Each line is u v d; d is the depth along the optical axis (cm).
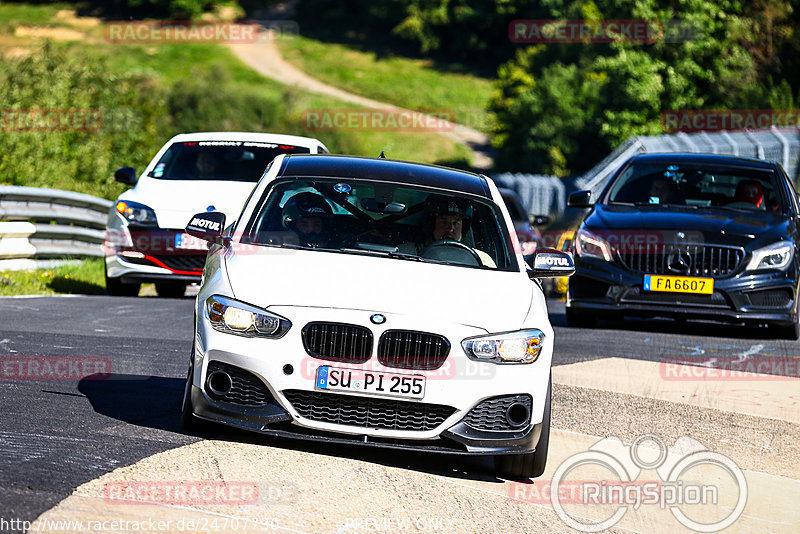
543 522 1608
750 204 3838
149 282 4003
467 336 1755
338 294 1783
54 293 4294
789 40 17012
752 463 2080
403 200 2105
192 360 1833
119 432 1791
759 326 4150
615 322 4131
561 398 2488
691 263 3559
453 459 1931
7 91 8494
